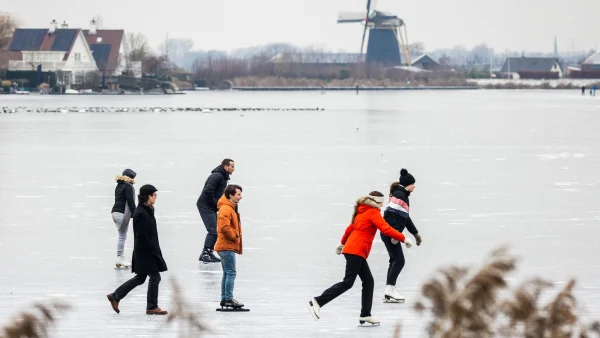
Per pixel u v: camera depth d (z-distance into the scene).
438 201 44.69
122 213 29.41
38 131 98.38
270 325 22.16
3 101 187.00
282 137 91.12
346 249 22.38
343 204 43.59
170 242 33.88
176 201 44.59
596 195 46.66
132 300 24.86
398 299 24.62
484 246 32.62
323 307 24.17
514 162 65.31
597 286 25.66
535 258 30.12
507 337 10.85
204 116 134.25
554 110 160.12
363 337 21.00
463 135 94.75
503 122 121.12
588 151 74.62
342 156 69.94
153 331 21.41
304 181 53.12
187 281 27.28
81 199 45.62
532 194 47.12
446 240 33.97
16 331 11.16
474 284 10.74
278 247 32.75
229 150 75.31
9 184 51.84
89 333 21.23
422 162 65.25
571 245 32.62
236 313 23.38
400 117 135.50
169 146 79.38
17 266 29.33
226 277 23.62
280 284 26.83
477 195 46.84
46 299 24.69
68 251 32.03
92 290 25.94
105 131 99.12
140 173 57.47
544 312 11.25
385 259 30.77
